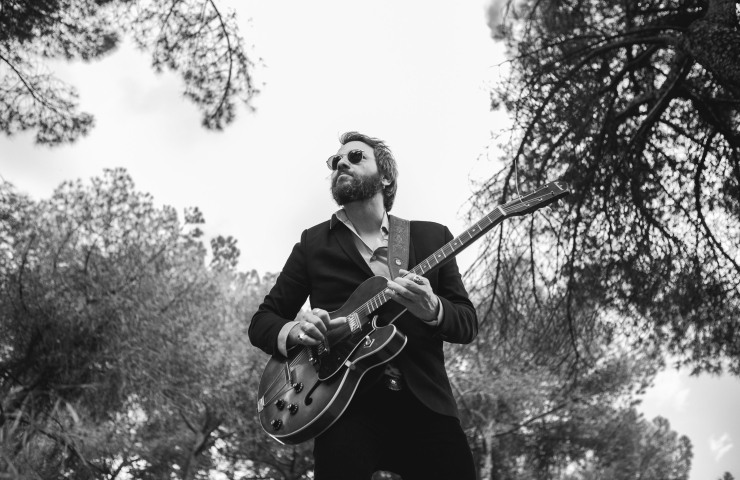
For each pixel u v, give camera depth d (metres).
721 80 5.32
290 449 12.60
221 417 11.94
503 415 12.56
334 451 1.93
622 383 12.10
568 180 5.97
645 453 14.30
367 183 2.33
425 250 2.27
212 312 11.87
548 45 6.14
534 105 5.87
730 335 6.27
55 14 6.53
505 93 5.99
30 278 9.62
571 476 13.78
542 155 5.97
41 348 9.42
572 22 6.46
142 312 10.16
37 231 9.99
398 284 1.96
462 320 2.05
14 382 9.17
